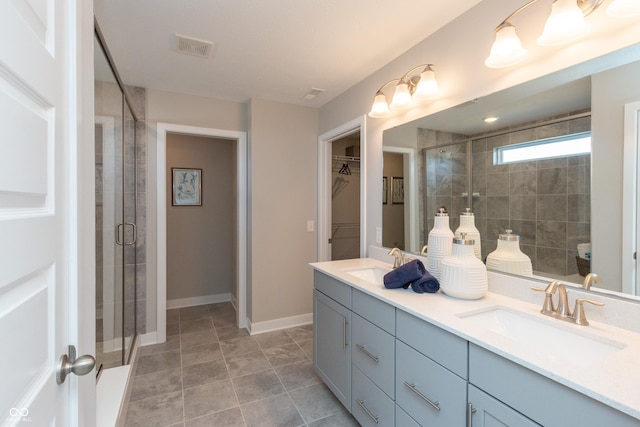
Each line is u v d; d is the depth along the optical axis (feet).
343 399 5.87
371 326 5.05
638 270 3.40
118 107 6.61
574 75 3.90
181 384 6.98
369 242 8.02
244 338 9.48
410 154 6.61
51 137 2.12
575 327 3.51
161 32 5.94
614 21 3.52
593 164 3.75
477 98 5.15
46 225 2.02
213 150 12.86
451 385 3.55
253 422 5.76
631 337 3.24
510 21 4.58
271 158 10.02
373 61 7.18
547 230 4.25
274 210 10.12
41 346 1.95
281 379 7.20
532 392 2.73
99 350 5.31
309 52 6.76
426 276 4.93
